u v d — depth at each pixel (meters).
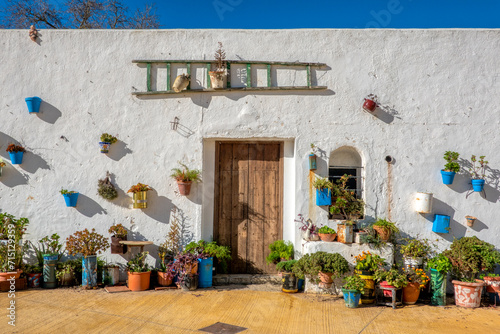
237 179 7.24
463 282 6.05
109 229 6.88
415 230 6.86
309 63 6.90
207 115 7.00
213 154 7.19
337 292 6.47
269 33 7.00
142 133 7.05
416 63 6.93
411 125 6.90
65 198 6.93
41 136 7.14
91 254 6.64
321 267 6.15
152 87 7.05
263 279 7.04
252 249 7.23
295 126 6.94
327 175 6.91
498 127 6.88
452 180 6.77
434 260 6.25
